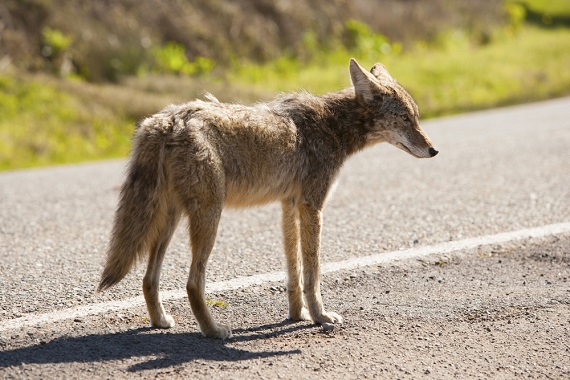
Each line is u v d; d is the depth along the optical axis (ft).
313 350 49.65
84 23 204.03
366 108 63.26
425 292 60.44
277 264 67.92
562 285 61.16
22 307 56.85
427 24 296.30
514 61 267.18
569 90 219.20
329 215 85.46
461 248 71.00
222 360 47.75
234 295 60.29
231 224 82.33
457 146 132.26
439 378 45.32
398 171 112.16
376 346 50.11
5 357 47.57
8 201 98.12
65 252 72.64
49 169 127.65
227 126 53.72
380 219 82.94
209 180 51.70
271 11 255.50
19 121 155.84
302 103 60.29
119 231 51.80
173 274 65.26
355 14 277.44
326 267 66.18
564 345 49.85
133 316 55.62
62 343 49.98
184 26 225.97
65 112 162.81
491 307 56.59
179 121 52.29
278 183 57.00
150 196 51.65
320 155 59.47
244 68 228.84
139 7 222.28
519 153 121.90
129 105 172.86
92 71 197.16
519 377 45.55
